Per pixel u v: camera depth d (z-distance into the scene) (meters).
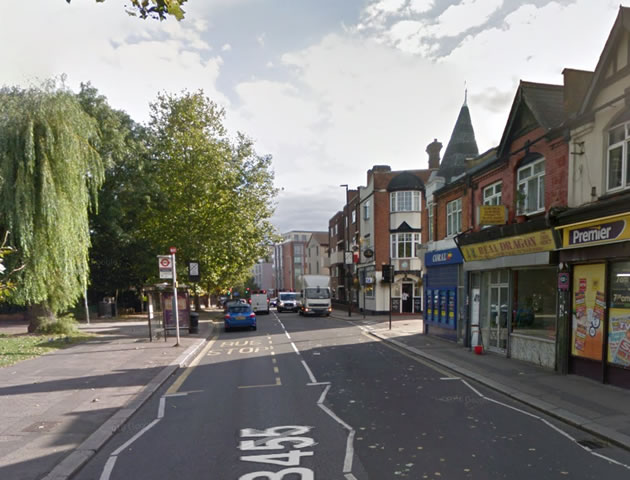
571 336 10.06
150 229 30.27
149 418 7.27
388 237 32.78
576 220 9.55
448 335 16.89
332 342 17.22
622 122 8.93
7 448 5.74
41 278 15.23
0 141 13.97
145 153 29.53
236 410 7.64
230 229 29.20
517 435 6.11
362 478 4.76
